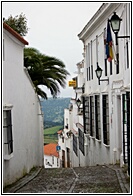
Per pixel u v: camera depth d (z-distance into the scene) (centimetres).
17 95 1412
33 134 1881
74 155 3306
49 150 5794
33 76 2523
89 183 1187
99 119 1992
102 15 1769
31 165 1748
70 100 3741
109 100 1727
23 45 1519
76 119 3141
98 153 2039
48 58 2594
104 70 1842
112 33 1611
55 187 1146
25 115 1596
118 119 1577
